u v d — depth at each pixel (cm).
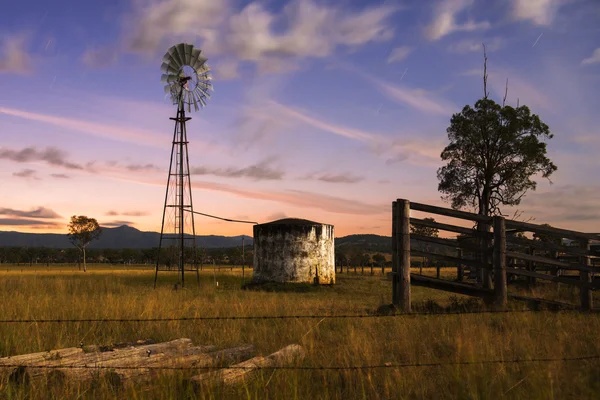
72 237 10119
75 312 1290
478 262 1469
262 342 938
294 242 3419
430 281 1481
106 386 622
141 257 16162
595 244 1903
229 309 1461
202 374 646
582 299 1369
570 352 782
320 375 685
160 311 1336
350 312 1392
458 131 4238
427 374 678
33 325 1033
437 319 1146
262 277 3462
